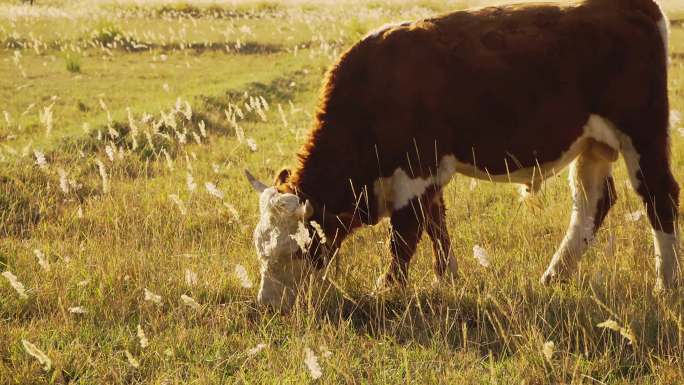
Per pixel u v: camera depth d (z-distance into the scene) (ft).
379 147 21.21
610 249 21.50
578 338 18.43
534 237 25.21
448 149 21.39
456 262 22.61
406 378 16.63
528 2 22.45
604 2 21.85
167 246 24.23
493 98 21.08
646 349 17.84
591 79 21.30
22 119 47.09
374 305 20.76
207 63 75.05
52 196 30.01
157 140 40.11
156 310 20.48
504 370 17.20
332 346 18.02
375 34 21.76
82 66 70.79
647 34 21.48
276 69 67.77
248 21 110.93
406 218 21.24
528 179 22.38
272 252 19.30
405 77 20.89
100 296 20.80
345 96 21.40
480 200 30.14
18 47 81.20
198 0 137.80
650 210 21.66
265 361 17.75
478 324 18.75
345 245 25.02
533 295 20.16
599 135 21.74
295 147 40.52
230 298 20.81
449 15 22.09
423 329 19.40
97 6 129.59
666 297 19.90
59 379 16.96
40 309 20.49
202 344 18.63
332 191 21.24
